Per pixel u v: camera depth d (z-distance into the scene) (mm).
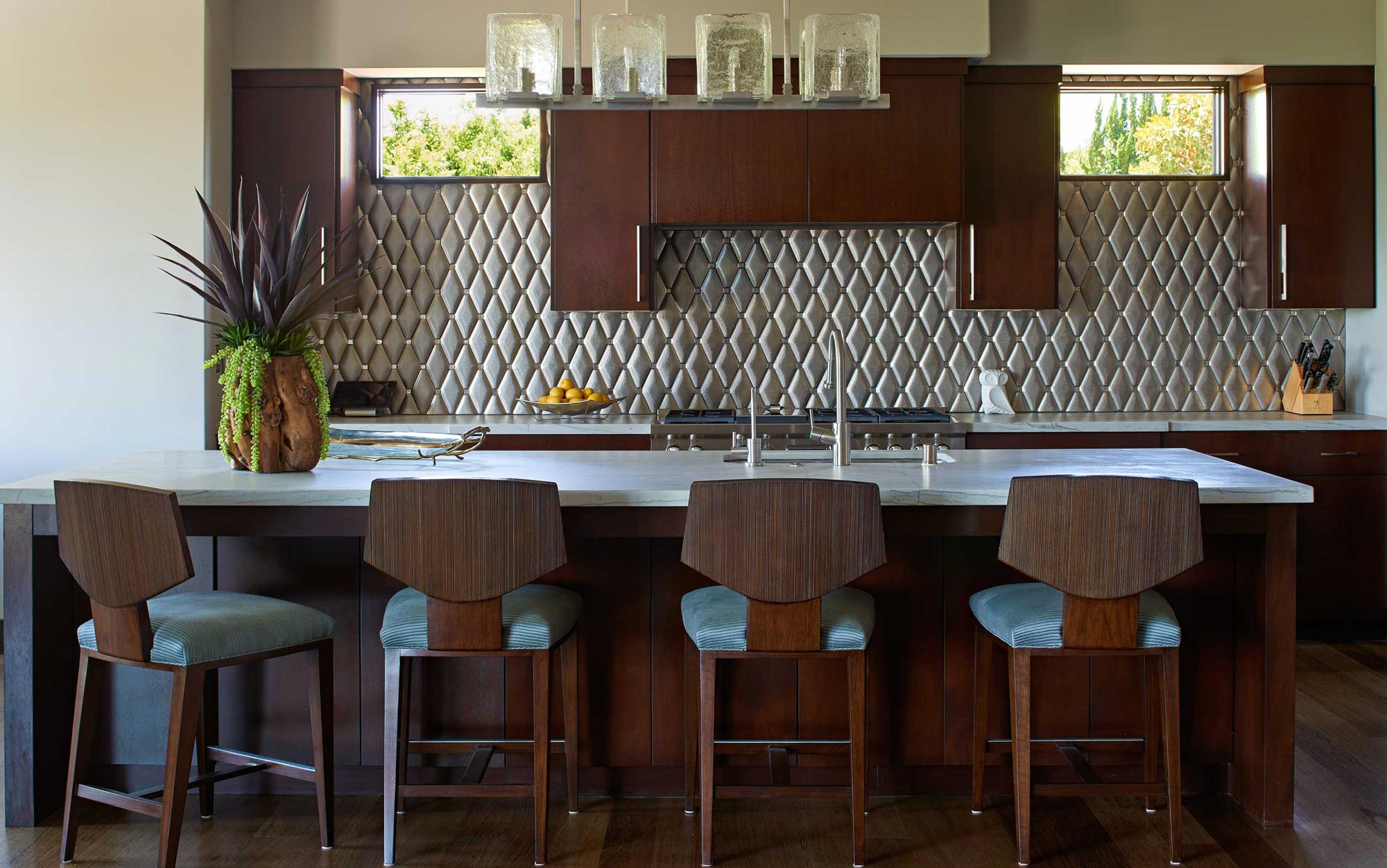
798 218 4754
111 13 4465
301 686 3012
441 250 5156
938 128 4719
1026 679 2580
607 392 5188
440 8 4711
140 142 4469
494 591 2457
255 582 2967
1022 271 4875
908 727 2984
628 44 2951
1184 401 5203
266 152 4746
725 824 2887
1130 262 5172
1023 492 2463
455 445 3254
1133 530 2428
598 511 2717
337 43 4723
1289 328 5184
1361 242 4883
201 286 4488
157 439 4516
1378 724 3646
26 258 4484
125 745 2982
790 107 3096
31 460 4523
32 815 2861
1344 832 2826
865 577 2963
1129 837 2805
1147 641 2557
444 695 2982
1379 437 4621
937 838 2795
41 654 2863
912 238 5148
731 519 2430
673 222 4770
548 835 2807
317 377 3031
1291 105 4855
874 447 4613
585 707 2980
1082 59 4832
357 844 2758
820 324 5164
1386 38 4777
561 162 4770
